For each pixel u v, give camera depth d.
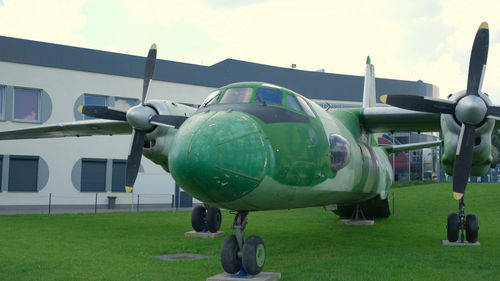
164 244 11.66
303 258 9.80
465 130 9.52
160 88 29.77
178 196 27.59
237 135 6.83
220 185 6.61
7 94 25.62
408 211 20.75
